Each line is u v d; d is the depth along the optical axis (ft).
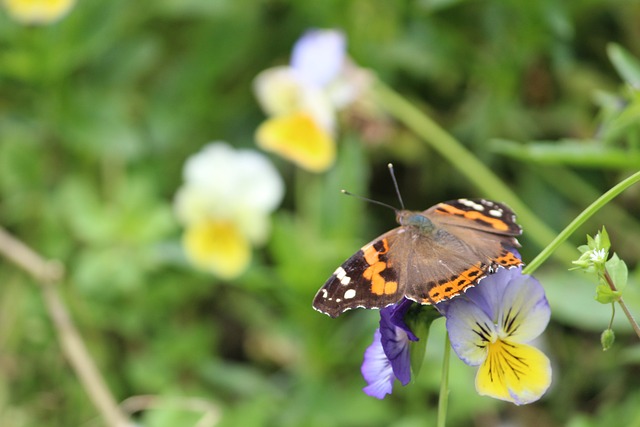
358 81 3.24
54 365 3.30
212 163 3.34
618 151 2.76
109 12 3.48
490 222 2.29
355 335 3.14
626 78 2.83
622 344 3.11
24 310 3.36
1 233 3.08
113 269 3.26
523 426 3.11
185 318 3.51
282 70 3.30
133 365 3.24
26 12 3.38
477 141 3.41
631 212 3.31
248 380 3.20
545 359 2.26
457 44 3.43
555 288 2.87
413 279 2.24
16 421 3.25
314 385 3.11
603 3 3.39
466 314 2.25
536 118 3.42
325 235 3.17
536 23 3.26
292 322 3.19
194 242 3.32
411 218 2.29
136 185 3.38
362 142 3.30
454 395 2.98
